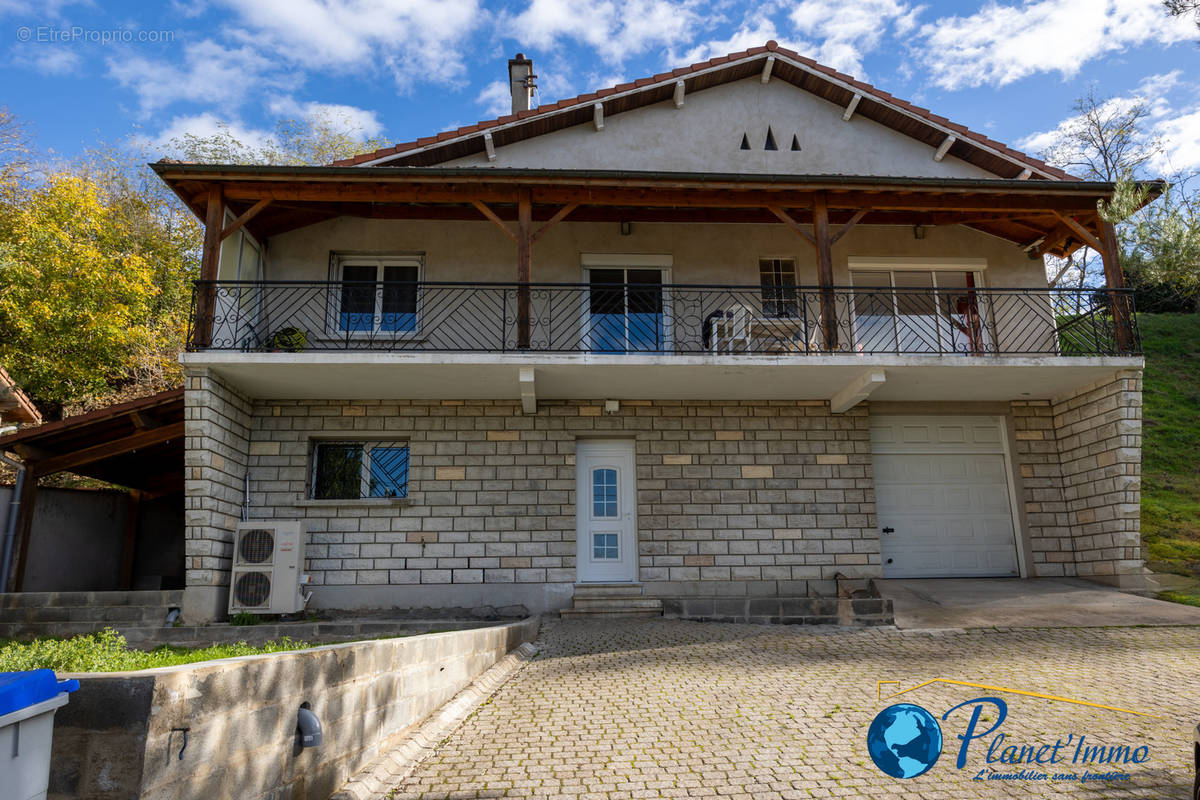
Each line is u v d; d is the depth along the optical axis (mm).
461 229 11922
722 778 4309
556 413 11141
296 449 10805
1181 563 11375
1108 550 10727
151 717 2527
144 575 13344
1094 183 10461
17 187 19375
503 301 10891
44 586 11203
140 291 18766
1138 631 8219
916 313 12164
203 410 9508
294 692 3541
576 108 12008
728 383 10672
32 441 10422
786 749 4754
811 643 7918
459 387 10617
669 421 11273
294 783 3510
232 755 3004
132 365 19688
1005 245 12398
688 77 12242
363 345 11328
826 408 11492
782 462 11242
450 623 9305
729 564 10852
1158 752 4625
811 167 12398
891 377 10703
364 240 11781
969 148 12297
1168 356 20375
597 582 10836
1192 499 13805
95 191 20578
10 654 4586
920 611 9266
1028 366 10305
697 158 12336
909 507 11664
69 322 17516
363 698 4355
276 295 11500
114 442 10625
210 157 26047
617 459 11336
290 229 11719
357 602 10391
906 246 12281
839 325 11000
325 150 28000
